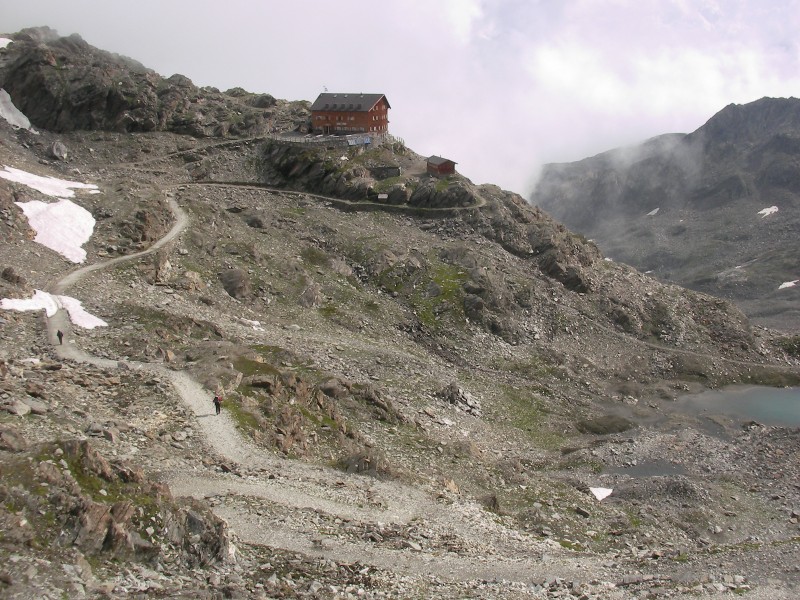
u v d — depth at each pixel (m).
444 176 191.50
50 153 180.50
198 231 136.38
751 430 122.69
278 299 132.12
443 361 133.38
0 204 112.94
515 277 161.50
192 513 38.53
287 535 45.47
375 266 154.25
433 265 158.62
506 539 57.72
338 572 41.09
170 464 51.97
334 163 191.25
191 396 66.69
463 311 147.12
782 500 91.44
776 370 155.00
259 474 55.25
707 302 176.62
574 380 138.88
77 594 29.47
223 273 128.75
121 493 37.16
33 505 32.84
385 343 131.88
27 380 59.44
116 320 89.06
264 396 71.69
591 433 120.69
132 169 184.12
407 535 51.03
